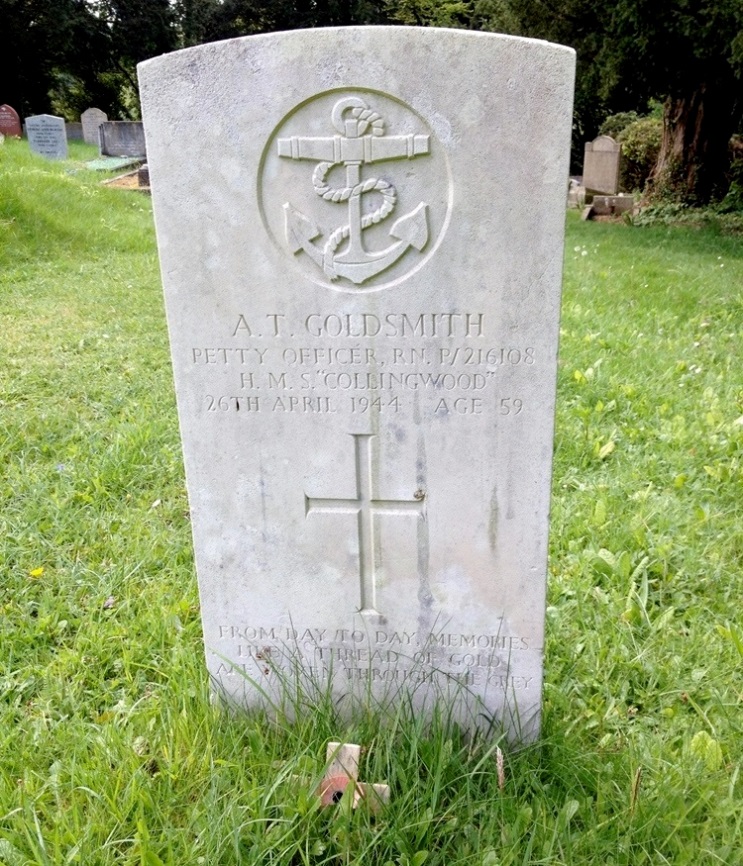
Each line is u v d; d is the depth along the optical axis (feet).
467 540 3.14
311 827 2.87
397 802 2.92
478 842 2.82
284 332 2.97
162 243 2.91
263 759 3.12
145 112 2.77
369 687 3.31
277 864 2.77
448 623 3.27
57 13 37.78
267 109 2.73
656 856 2.79
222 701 3.46
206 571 3.35
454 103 2.65
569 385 6.40
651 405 6.04
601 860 2.78
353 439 3.07
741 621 3.84
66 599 4.12
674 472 5.07
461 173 2.72
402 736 3.17
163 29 42.52
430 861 2.83
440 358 2.93
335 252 2.85
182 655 3.61
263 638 3.42
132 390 6.70
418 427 3.02
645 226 17.31
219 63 2.70
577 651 3.71
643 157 22.61
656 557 4.27
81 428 5.95
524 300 2.81
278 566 3.30
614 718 3.34
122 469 5.23
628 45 15.51
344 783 3.00
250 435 3.12
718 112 17.83
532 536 3.09
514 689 3.30
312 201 2.81
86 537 4.62
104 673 3.64
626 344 7.39
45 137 24.86
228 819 2.85
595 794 3.03
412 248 2.82
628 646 3.72
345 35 2.63
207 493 3.23
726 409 5.89
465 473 3.05
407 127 2.71
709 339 7.78
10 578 4.26
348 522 3.19
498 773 2.97
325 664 3.43
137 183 20.72
